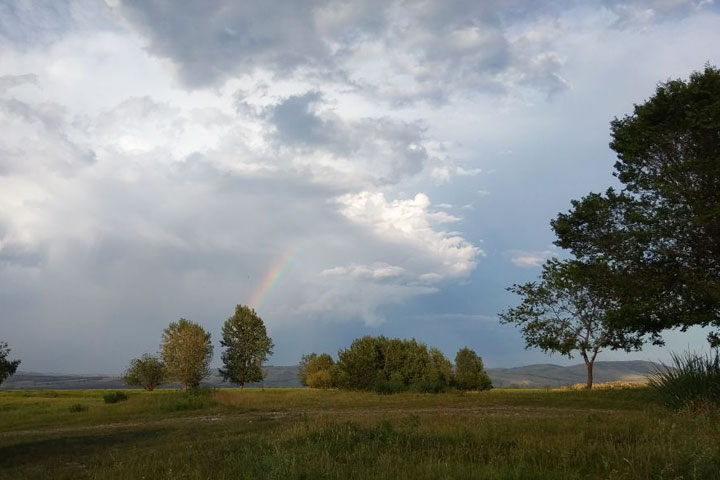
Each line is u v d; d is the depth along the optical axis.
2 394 74.00
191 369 80.19
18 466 13.11
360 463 7.65
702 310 25.97
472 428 11.25
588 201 30.14
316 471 7.23
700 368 12.88
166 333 81.75
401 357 57.09
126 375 90.88
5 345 46.47
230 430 17.50
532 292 39.88
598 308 37.97
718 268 26.77
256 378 82.31
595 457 7.79
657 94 27.14
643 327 27.67
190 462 9.75
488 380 63.88
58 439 18.12
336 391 46.34
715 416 10.62
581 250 30.52
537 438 9.50
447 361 62.84
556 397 28.91
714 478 6.46
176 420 24.34
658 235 26.89
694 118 25.36
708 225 25.22
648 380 13.76
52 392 79.75
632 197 29.77
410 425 11.55
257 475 7.52
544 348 39.25
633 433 9.59
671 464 6.76
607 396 27.86
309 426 12.88
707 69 26.77
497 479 6.60
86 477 10.30
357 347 57.25
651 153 28.50
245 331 82.75
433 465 7.23
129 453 12.90
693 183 26.19
